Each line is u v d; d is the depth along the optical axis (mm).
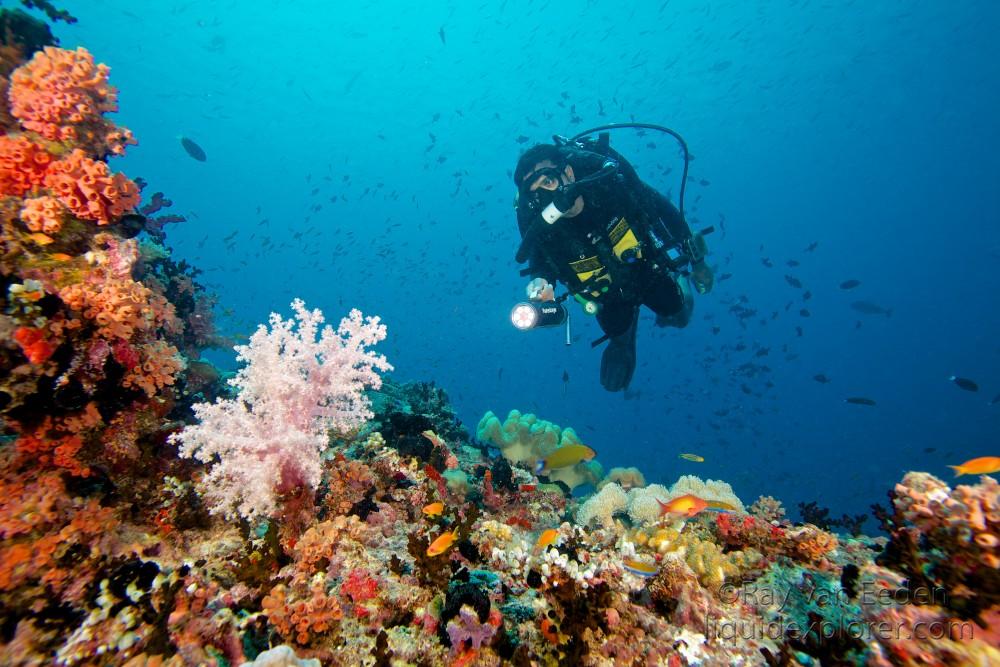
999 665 1569
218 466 2838
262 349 3080
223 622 2166
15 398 2584
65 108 3469
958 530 1789
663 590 2713
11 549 2227
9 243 2996
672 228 7492
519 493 5324
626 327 7074
